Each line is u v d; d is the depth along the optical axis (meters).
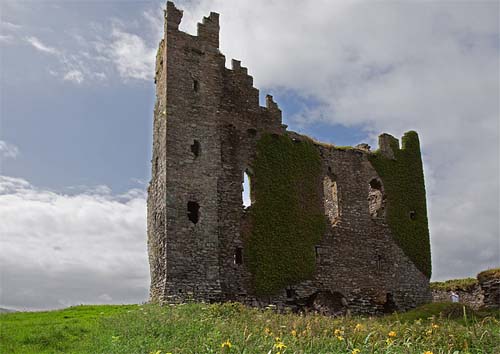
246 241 34.06
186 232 31.73
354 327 19.17
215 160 34.00
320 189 38.50
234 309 26.02
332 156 40.00
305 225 36.84
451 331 17.28
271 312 26.66
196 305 26.69
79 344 21.08
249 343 15.06
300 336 15.76
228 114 35.84
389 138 43.59
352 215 39.56
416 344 15.45
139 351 16.91
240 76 37.22
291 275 35.22
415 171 44.12
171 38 34.78
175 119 33.44
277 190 36.31
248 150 36.00
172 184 32.16
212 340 16.16
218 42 36.75
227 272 32.84
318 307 35.91
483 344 15.48
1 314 32.69
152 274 33.19
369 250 39.50
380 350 14.50
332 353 14.30
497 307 41.03
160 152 33.75
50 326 25.73
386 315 37.59
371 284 38.75
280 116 38.09
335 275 37.22
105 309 33.97
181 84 34.31
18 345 21.64
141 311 26.17
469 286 48.03
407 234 41.94
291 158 37.66
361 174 41.03
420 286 41.31
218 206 33.66
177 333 19.34
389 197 41.91
